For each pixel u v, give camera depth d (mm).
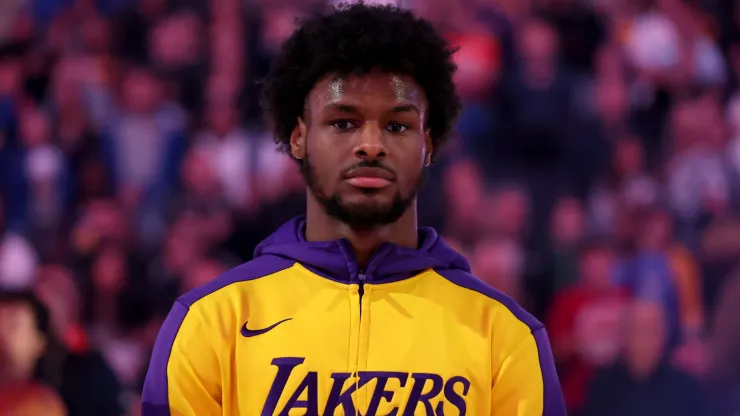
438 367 3014
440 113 3273
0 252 10312
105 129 11414
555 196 11062
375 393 2963
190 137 11398
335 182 3020
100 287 9922
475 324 3115
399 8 3324
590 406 9258
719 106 12273
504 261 10062
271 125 3400
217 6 12211
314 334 3045
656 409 9164
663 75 12297
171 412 2973
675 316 9969
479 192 10625
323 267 3166
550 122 11469
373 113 2992
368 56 3020
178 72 11844
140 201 10906
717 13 13094
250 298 3113
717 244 10805
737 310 10227
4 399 7344
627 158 11500
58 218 10969
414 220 3262
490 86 11555
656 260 10227
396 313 3109
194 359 3006
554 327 9852
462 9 11922
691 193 11352
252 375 2982
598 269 10000
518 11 12117
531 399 3045
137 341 9680
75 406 7582
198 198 10719
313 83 3096
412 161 3039
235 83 11742
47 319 7559
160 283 10086
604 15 12414
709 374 9953
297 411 2934
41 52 12156
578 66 12180
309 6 12281
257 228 10320
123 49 12211
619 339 9398
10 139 11430
